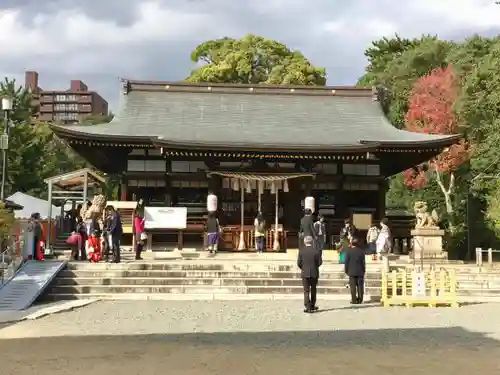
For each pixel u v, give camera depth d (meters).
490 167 36.66
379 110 38.38
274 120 36.38
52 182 28.89
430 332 12.61
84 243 24.22
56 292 19.33
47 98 148.38
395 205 49.31
